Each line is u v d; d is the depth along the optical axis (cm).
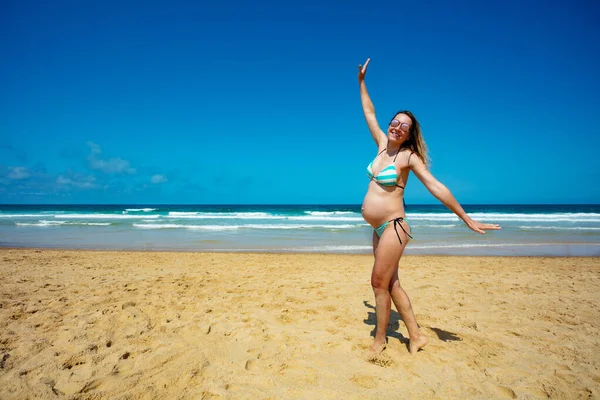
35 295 559
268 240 1563
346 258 1049
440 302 540
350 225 2333
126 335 388
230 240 1556
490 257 1091
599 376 306
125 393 271
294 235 1766
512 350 359
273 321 441
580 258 1076
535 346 370
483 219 3166
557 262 991
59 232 1864
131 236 1698
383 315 337
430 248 1328
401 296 344
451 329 419
